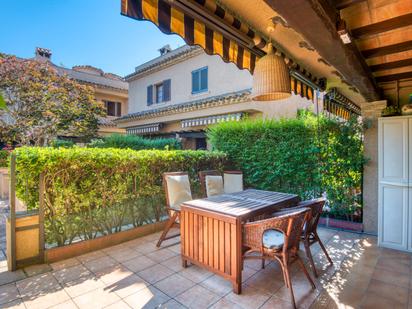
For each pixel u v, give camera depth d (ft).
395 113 15.19
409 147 12.86
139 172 15.55
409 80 16.15
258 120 21.25
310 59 11.64
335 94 18.40
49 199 11.89
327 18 6.10
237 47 8.84
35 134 32.40
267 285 9.82
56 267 11.34
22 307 8.48
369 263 11.67
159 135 43.29
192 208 10.87
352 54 8.75
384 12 7.44
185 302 8.75
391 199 13.38
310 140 17.88
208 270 10.31
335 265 11.49
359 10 7.32
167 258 12.32
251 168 21.04
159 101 45.39
